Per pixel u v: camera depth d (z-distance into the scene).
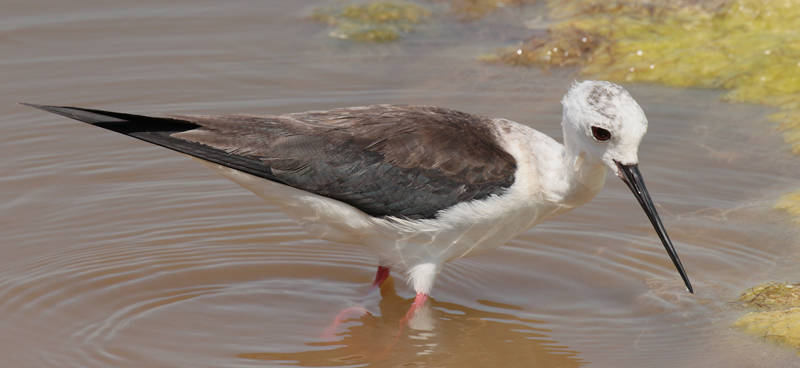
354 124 9.57
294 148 9.36
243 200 12.62
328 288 10.84
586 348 9.49
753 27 17.02
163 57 15.90
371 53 16.47
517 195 9.54
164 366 9.13
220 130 9.31
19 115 14.27
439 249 9.95
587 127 9.05
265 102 14.64
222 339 9.70
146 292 10.51
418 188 9.47
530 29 17.48
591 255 11.30
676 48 16.47
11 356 9.15
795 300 9.94
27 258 10.98
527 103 14.73
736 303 10.04
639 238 11.59
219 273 10.99
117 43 16.23
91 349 9.35
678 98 14.99
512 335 9.83
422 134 9.49
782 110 14.55
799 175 12.84
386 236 9.87
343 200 9.50
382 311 10.53
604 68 15.97
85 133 14.11
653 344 9.46
